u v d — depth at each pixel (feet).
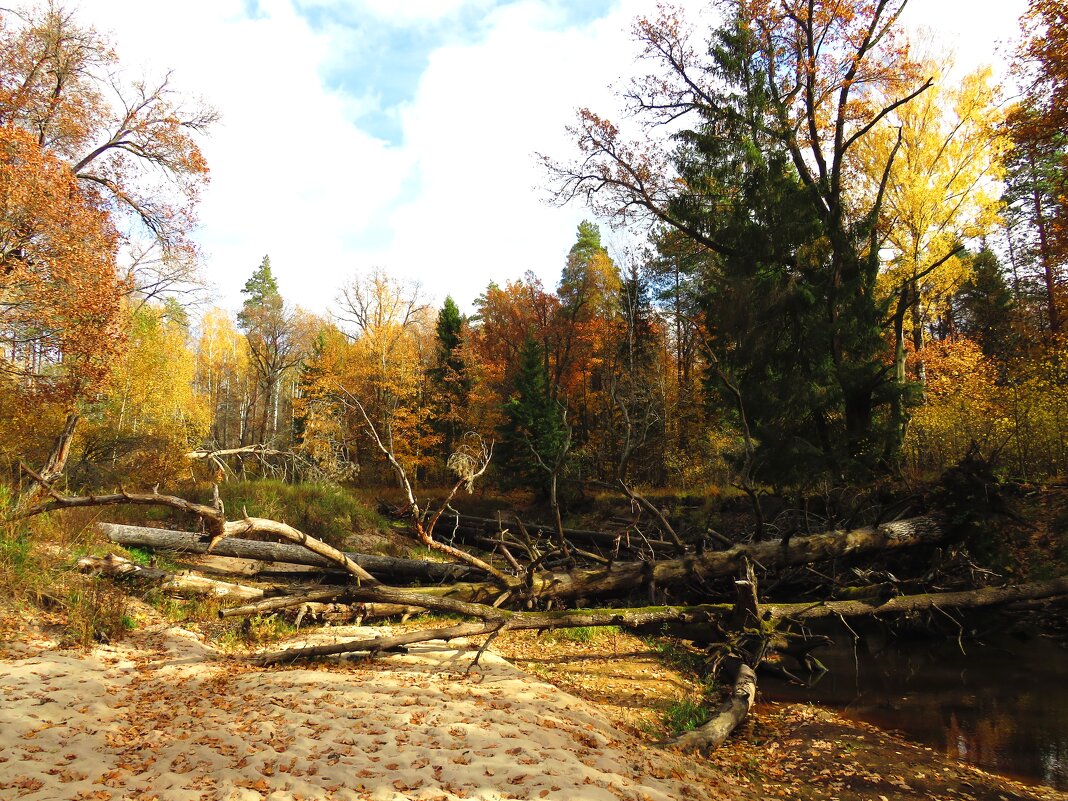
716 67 73.00
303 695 23.61
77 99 75.56
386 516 78.18
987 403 63.16
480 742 20.11
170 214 83.25
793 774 23.57
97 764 17.26
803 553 45.93
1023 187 92.32
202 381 180.14
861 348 66.33
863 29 67.05
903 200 81.00
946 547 50.14
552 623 34.47
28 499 36.96
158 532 45.09
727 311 70.08
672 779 20.49
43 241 56.70
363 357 130.82
